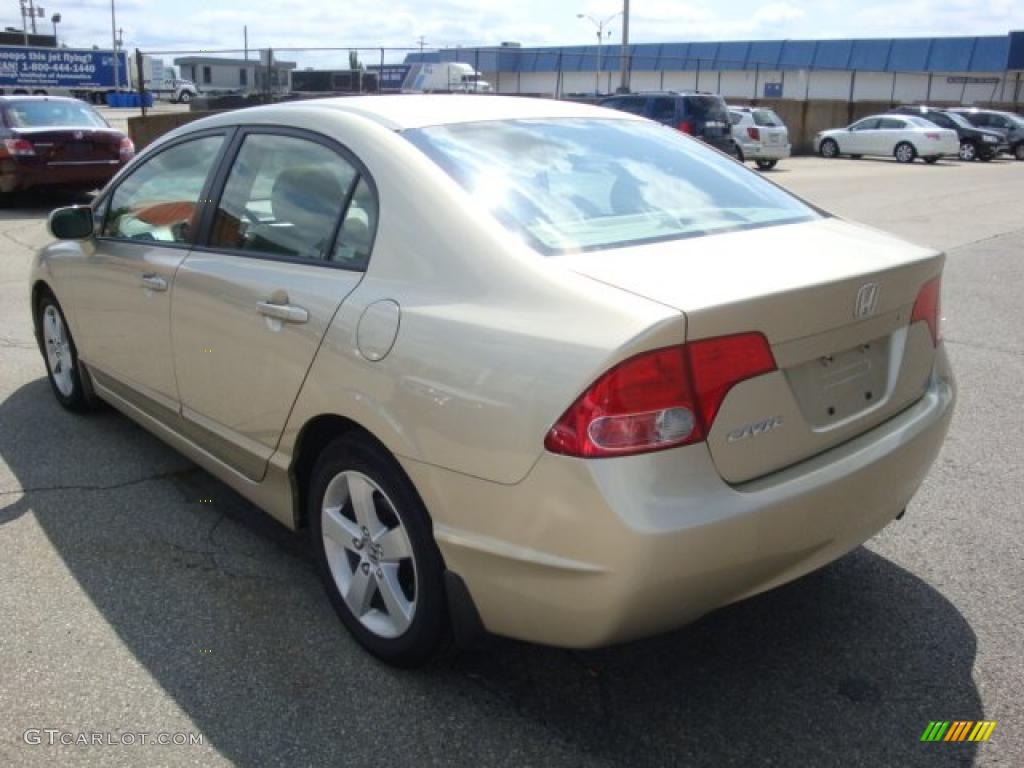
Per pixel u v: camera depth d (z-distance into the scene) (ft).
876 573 11.39
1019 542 12.14
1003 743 8.44
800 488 7.93
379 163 9.60
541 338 7.63
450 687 9.25
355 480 9.39
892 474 8.89
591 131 11.17
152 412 13.37
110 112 127.03
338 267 9.64
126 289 13.12
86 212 13.98
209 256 11.48
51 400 17.67
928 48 164.25
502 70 129.59
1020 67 155.02
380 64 79.56
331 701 9.03
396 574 9.30
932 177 74.64
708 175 11.03
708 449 7.52
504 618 8.20
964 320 24.79
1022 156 107.34
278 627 10.26
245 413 10.78
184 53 70.23
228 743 8.45
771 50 177.06
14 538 12.21
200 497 13.55
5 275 29.48
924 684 9.27
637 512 7.18
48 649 9.79
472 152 9.78
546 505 7.49
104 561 11.64
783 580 8.38
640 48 162.91
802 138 112.98
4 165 44.06
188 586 11.09
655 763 8.23
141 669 9.49
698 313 7.31
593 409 7.25
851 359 8.68
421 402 8.29
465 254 8.55
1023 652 9.77
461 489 8.06
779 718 8.80
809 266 8.46
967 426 16.55
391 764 8.23
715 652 9.85
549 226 8.86
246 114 11.89
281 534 12.46
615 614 7.47
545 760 8.27
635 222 9.34
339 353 9.12
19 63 136.36
